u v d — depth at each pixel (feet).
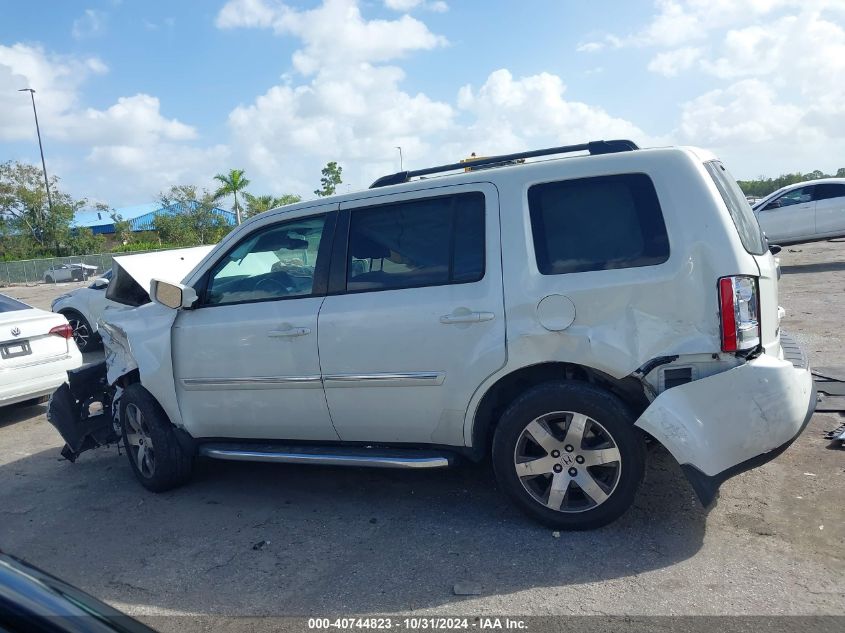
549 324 12.58
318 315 14.49
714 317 11.88
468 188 13.75
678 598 10.73
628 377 12.48
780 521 12.89
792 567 11.35
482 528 13.64
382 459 14.17
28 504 17.39
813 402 12.50
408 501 15.34
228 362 15.64
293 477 17.54
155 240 174.29
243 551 13.66
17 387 24.79
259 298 15.58
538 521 13.26
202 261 16.66
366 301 14.14
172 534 14.78
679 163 12.43
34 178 165.99
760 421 11.66
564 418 12.85
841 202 54.13
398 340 13.70
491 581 11.66
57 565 13.79
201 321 16.05
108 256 140.97
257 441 16.12
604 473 12.91
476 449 13.75
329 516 14.96
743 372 11.70
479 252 13.42
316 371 14.58
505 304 12.91
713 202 12.13
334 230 14.84
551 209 13.06
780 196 56.49
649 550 12.23
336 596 11.66
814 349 25.67
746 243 12.57
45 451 21.97
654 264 12.20
